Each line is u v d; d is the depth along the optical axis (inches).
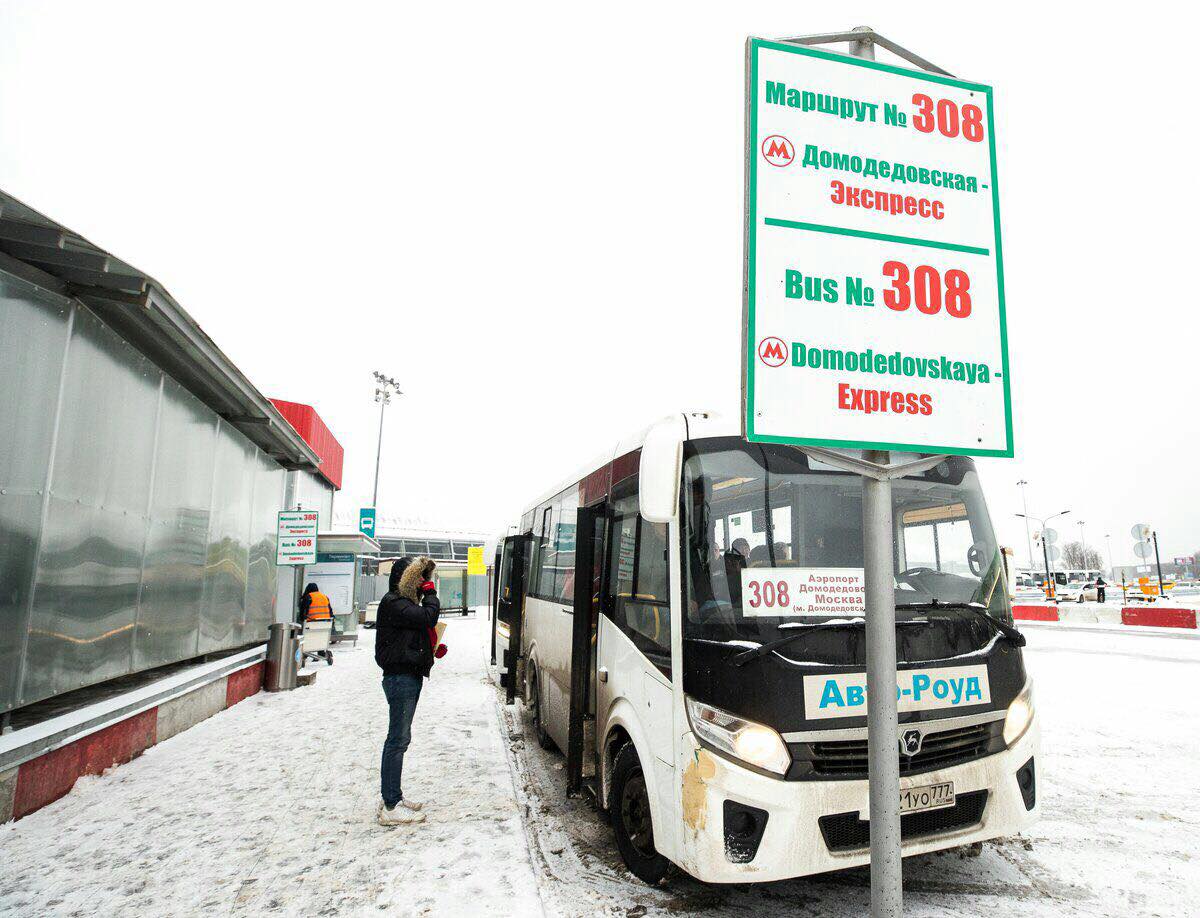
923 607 156.0
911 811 138.2
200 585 360.8
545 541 332.5
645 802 168.7
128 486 277.0
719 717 140.9
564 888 164.1
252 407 393.1
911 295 102.4
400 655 206.7
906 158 106.2
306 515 552.4
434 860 175.8
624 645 187.0
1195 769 260.1
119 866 173.2
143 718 281.9
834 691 141.0
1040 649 682.2
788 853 132.0
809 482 162.4
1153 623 903.1
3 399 203.3
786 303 96.0
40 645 217.9
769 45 102.2
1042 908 151.6
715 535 157.2
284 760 271.6
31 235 203.3
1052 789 236.8
